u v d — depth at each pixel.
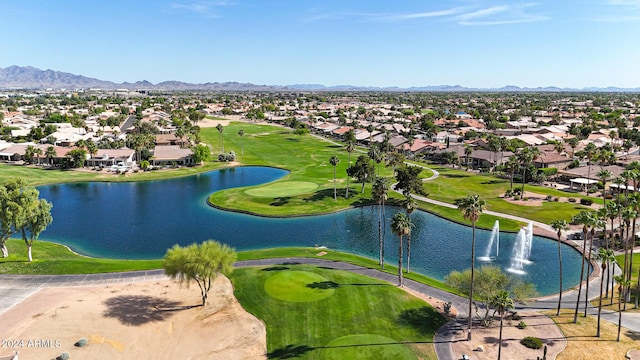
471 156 164.88
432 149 187.62
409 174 113.50
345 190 127.38
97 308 57.31
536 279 72.38
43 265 71.88
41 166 163.00
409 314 57.78
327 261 76.06
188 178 153.38
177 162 170.50
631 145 168.50
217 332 53.25
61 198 124.94
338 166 165.88
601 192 121.44
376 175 134.75
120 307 57.81
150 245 88.31
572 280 71.62
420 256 82.94
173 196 127.62
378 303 60.25
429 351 50.19
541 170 139.62
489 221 100.31
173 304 59.47
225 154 178.62
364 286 65.19
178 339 51.59
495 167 150.50
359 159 125.00
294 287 63.66
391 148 191.75
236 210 111.69
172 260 58.09
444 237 93.00
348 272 70.81
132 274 69.25
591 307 61.44
